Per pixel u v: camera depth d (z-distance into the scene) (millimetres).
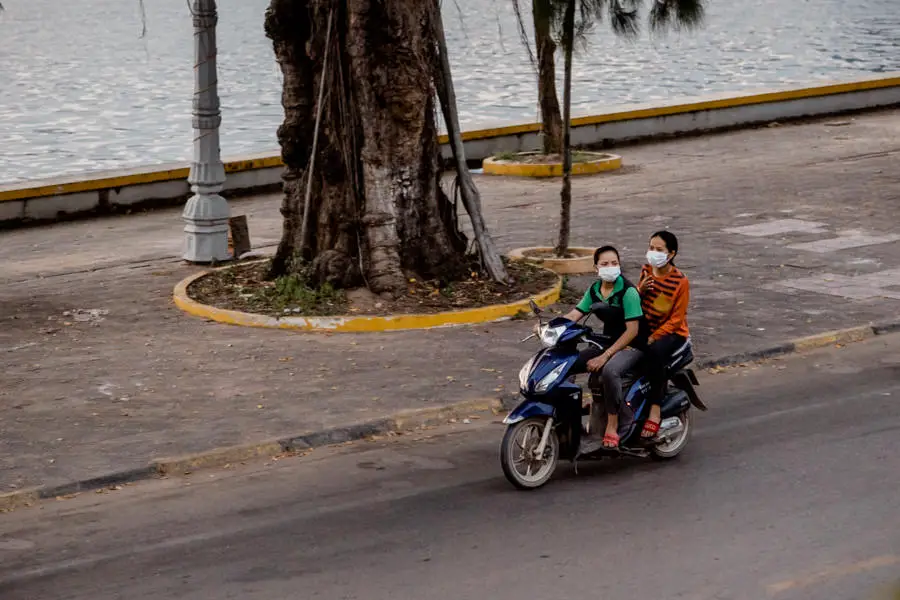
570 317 16219
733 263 28594
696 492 15586
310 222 25859
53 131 79375
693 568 13227
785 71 104438
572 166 41844
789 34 133750
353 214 25234
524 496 15656
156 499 15930
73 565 13820
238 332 23578
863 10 161250
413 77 25016
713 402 19594
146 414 18938
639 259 29406
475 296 25016
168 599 12812
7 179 63375
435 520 14898
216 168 30078
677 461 16844
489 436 18281
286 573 13391
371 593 12805
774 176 40188
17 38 140375
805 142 47094
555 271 28234
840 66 106812
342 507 15453
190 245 30141
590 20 27844
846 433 17734
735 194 37375
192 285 26609
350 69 25031
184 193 39406
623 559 13523
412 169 25406
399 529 14633
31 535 14773
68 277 28875
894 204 35062
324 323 23547
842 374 20938
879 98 55031
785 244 30438
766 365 21656
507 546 14000
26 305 26047
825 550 13609
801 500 15172
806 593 12539
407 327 23547
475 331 23438
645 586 12797
